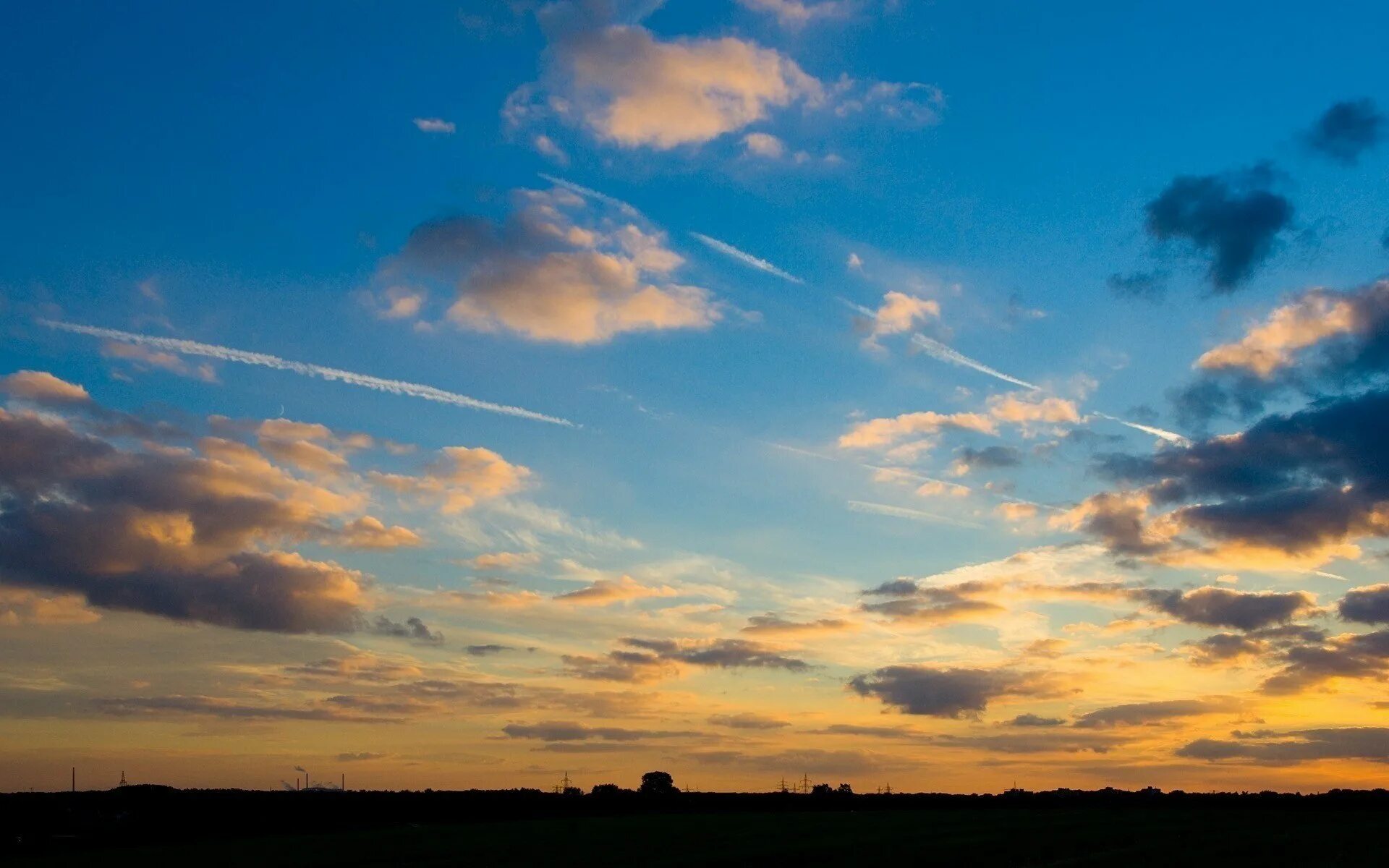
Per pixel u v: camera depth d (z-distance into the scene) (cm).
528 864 5862
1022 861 5903
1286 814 9881
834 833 7869
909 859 6044
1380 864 5691
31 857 6819
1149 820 9025
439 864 5950
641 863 5875
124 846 7575
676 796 12612
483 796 11856
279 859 6319
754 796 13112
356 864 6019
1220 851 6412
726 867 5678
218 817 9769
